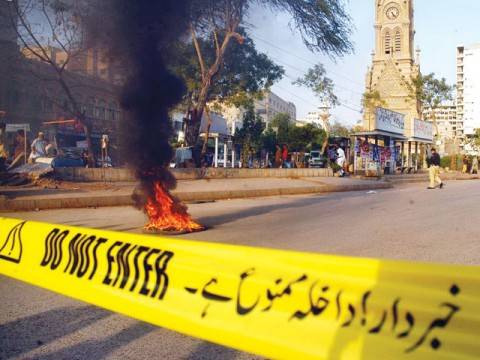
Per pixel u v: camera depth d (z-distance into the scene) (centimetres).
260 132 3559
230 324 198
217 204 1234
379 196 1513
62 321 349
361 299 168
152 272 232
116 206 1180
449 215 960
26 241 313
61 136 2452
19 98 1952
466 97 13725
